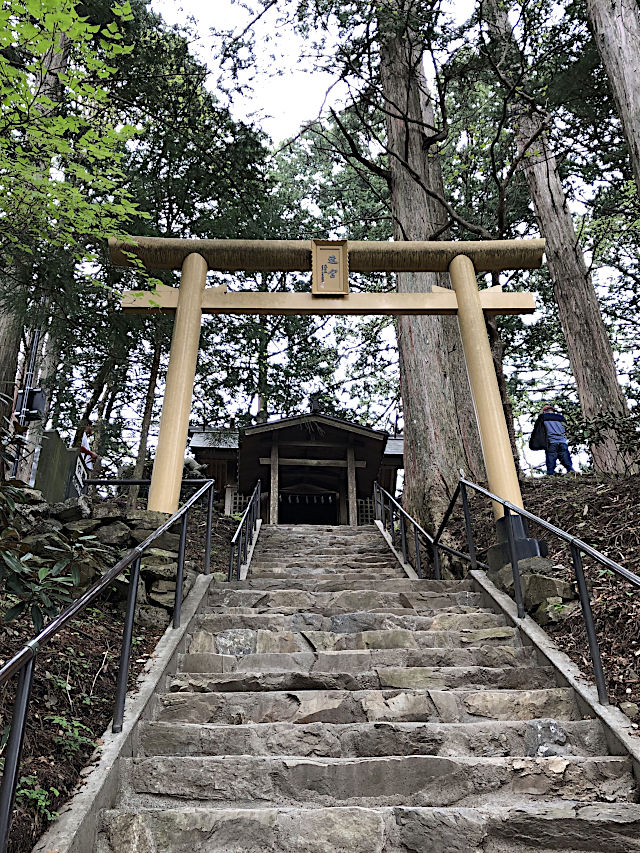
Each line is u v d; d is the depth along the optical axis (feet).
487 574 18.70
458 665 13.46
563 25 32.58
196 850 8.25
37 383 32.07
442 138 36.11
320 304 24.70
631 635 12.78
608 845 8.32
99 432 45.11
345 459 51.49
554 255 39.55
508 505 15.97
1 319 24.47
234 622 15.25
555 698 11.59
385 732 10.53
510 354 58.13
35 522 17.01
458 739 10.52
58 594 9.80
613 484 22.36
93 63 13.97
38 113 13.85
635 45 23.18
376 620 15.55
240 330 37.45
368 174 60.08
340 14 30.27
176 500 20.62
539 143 40.65
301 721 11.35
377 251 25.34
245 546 27.22
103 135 15.29
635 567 15.52
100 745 9.52
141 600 15.46
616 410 34.63
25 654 6.70
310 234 53.83
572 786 9.48
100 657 12.49
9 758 6.40
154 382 37.19
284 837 8.37
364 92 34.19
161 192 33.96
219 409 39.55
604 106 36.55
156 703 11.43
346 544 33.73
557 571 16.66
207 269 25.38
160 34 33.06
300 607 16.79
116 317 30.32
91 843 8.01
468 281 24.75
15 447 13.51
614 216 43.04
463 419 37.32
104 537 16.97
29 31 13.19
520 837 8.39
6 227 14.99
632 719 10.52
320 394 64.64
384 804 9.29
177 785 9.40
